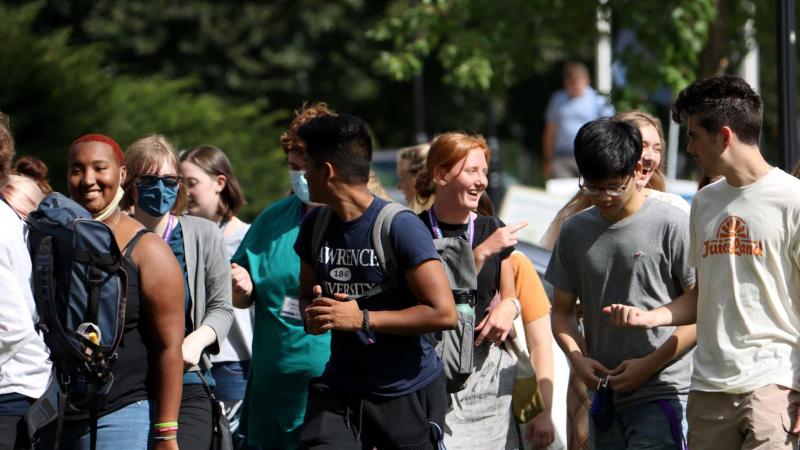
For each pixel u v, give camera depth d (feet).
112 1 239.09
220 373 62.34
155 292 44.01
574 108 142.41
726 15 115.24
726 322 45.44
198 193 62.80
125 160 51.44
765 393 44.60
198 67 243.40
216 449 49.98
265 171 141.59
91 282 42.88
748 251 44.96
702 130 45.44
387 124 275.59
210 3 244.22
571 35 118.62
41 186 61.77
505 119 288.92
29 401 43.01
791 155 73.61
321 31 255.09
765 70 160.15
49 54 122.21
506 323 50.06
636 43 109.09
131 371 44.21
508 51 117.91
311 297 47.91
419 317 43.42
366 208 44.45
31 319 42.80
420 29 119.96
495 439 51.26
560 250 50.96
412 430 44.83
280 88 250.78
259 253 55.67
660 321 46.65
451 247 48.42
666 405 48.60
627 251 48.52
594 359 50.21
